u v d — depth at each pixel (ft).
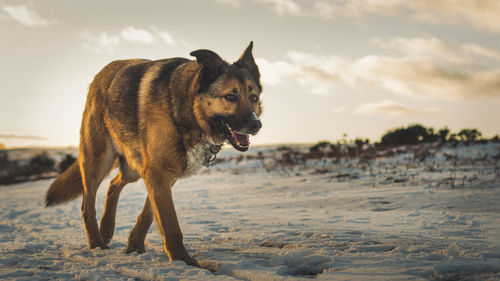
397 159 54.03
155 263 12.44
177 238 12.85
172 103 13.47
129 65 15.80
